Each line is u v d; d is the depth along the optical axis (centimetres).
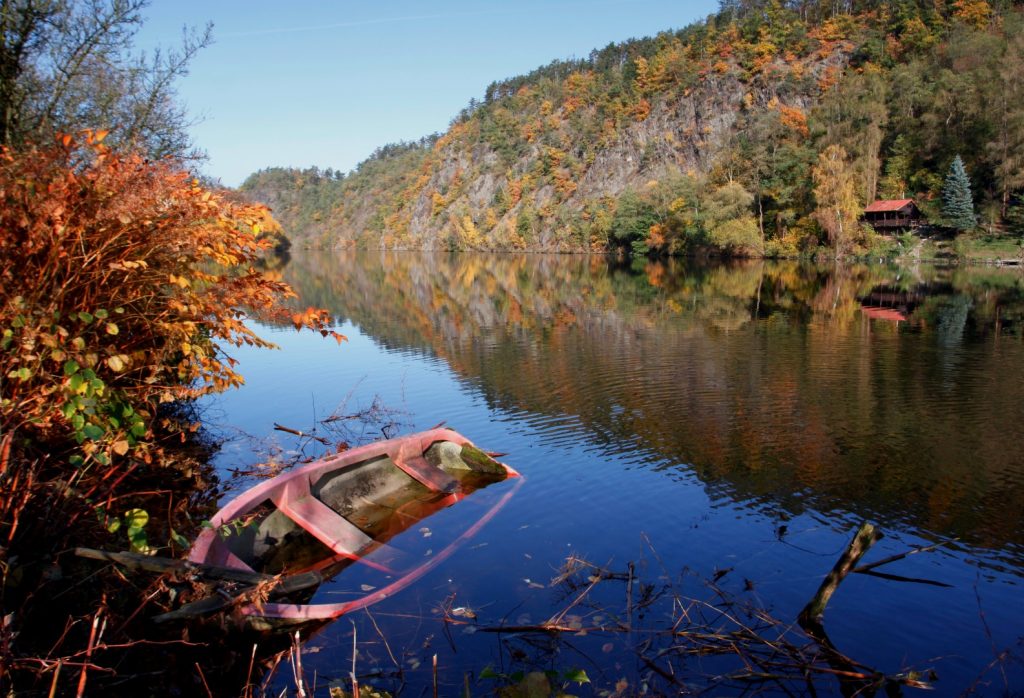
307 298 3528
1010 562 677
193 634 512
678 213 7612
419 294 3741
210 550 566
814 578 645
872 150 6931
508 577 641
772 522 769
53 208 531
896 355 1706
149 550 561
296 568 645
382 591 608
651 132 12925
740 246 6912
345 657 516
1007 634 558
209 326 720
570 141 14225
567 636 546
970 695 484
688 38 15000
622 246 9225
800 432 1095
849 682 495
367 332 2284
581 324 2366
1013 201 6134
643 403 1283
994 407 1226
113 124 1259
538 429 1127
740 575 650
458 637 543
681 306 2867
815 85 11375
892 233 6481
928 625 569
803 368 1567
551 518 775
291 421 1181
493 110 17462
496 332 2225
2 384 538
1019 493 848
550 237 11450
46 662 400
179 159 741
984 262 5316
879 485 877
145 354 702
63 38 1113
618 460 970
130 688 451
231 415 1217
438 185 17150
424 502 817
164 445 945
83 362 543
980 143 6397
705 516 783
